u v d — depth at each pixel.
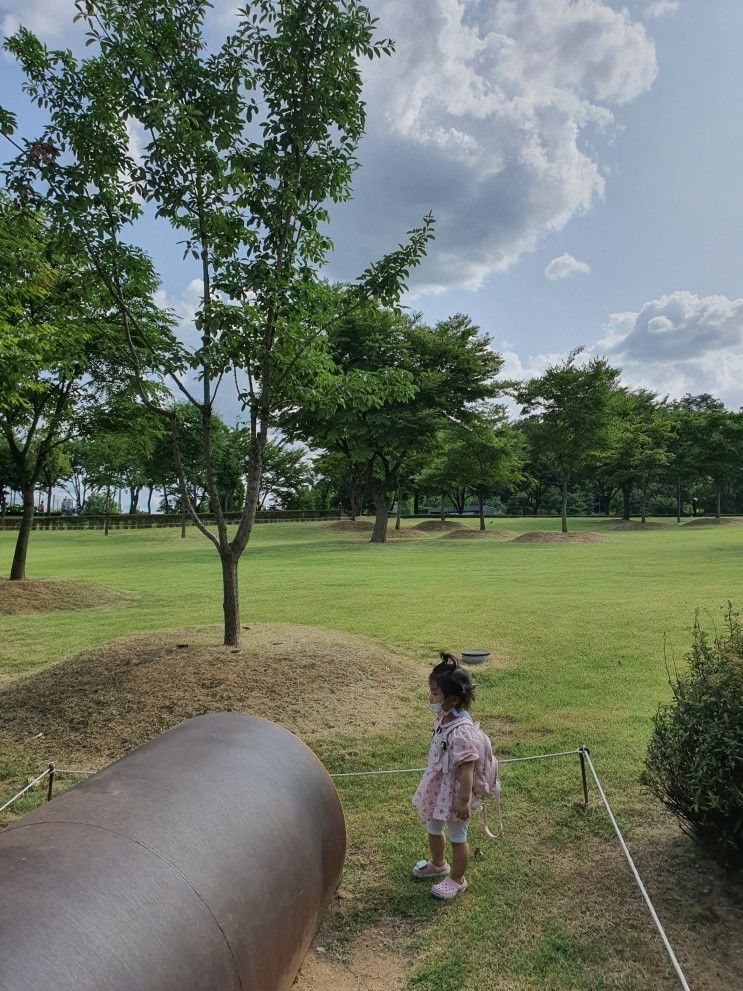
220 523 7.90
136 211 7.55
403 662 8.52
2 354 9.27
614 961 3.29
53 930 1.80
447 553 27.17
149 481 49.03
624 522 52.03
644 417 53.88
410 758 5.77
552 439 34.81
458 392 32.66
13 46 6.88
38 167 6.96
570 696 7.25
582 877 3.97
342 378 8.57
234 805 2.67
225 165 7.41
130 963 1.86
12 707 6.92
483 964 3.32
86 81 7.08
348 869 4.18
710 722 3.58
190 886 2.20
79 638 11.15
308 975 3.27
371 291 7.77
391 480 36.25
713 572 18.12
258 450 7.92
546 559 23.50
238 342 7.18
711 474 51.94
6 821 4.94
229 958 2.18
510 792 5.07
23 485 16.03
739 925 3.46
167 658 7.44
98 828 2.27
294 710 6.55
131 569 22.92
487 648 9.49
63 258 8.20
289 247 7.70
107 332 8.30
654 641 9.64
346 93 7.40
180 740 3.10
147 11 7.17
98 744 6.09
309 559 25.31
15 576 15.84
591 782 5.14
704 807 3.53
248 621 11.94
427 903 3.81
